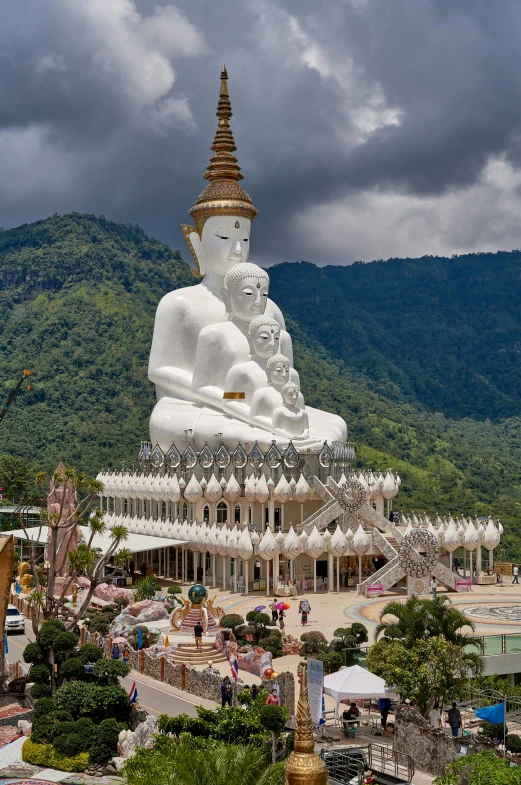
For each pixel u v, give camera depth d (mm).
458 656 38344
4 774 34812
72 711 38125
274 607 57000
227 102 89438
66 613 59906
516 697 39812
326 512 71750
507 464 163750
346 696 37188
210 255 86250
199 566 78500
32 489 118812
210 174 87750
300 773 20969
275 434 75812
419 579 67625
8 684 45375
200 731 32969
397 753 34719
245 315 82500
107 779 34281
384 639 40688
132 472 82688
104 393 173250
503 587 71875
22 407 169750
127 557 47375
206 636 52094
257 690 39312
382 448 155750
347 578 72500
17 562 81125
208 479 75688
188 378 83875
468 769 30578
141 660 48344
